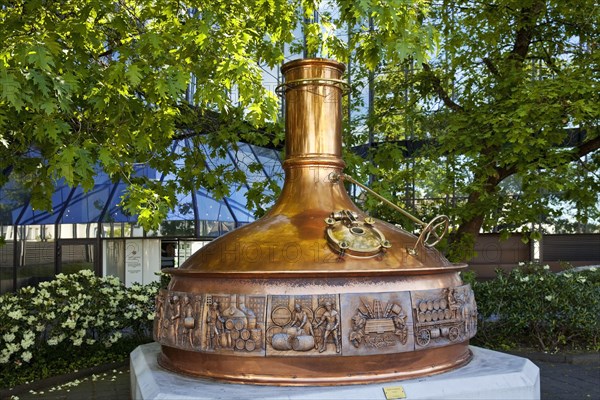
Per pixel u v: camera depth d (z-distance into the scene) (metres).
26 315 8.14
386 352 3.26
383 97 10.55
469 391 3.25
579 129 9.81
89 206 16.28
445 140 8.62
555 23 9.45
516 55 9.09
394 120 10.59
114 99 5.62
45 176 6.27
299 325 3.19
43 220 16.33
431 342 3.40
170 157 8.20
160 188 7.58
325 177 3.96
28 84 4.29
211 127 8.49
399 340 3.29
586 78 8.03
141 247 16.16
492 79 9.48
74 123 6.04
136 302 9.38
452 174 8.83
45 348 8.49
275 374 3.25
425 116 10.30
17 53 4.30
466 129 8.62
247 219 16.30
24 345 7.63
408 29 4.95
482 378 3.37
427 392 3.19
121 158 6.37
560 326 9.86
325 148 3.99
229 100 7.46
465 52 9.73
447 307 3.52
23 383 7.70
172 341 3.55
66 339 8.73
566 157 8.25
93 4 5.13
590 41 9.32
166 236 15.07
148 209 6.25
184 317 3.48
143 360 4.02
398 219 8.76
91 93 5.45
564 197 9.37
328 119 4.01
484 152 9.05
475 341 10.19
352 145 9.09
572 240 17.58
